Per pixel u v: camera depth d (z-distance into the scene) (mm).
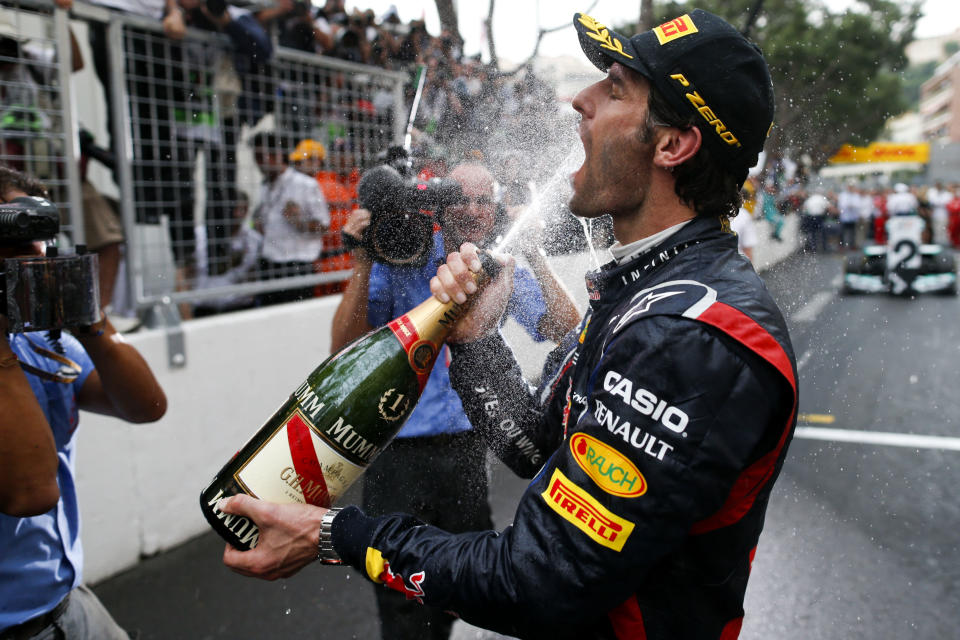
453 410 1453
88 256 1075
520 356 1134
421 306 963
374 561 830
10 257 1088
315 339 3201
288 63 2916
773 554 2541
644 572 741
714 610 847
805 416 3857
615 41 849
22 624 1242
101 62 2580
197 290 2844
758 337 745
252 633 2227
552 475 791
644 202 876
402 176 1189
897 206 8117
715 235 856
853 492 3023
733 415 725
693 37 810
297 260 3102
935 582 2363
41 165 2373
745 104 806
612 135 860
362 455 902
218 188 2889
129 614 2324
